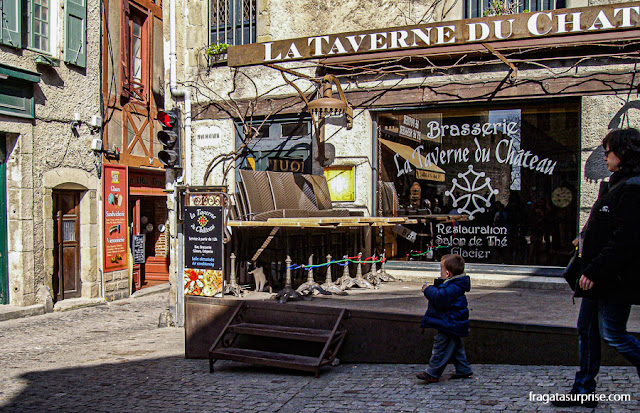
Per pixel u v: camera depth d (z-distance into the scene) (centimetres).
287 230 704
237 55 873
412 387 505
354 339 609
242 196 765
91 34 1295
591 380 410
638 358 378
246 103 1016
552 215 844
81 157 1254
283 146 996
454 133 902
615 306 379
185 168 1060
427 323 507
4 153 1102
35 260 1128
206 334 687
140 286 1506
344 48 809
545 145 846
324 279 783
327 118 954
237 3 1039
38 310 1122
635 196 363
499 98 852
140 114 1513
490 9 880
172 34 1064
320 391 524
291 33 990
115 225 1364
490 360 551
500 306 645
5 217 1108
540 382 483
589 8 699
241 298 687
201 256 719
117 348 796
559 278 829
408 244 936
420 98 897
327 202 920
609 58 793
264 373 617
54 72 1179
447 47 785
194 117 1059
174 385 582
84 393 569
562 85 817
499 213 878
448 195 909
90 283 1273
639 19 680
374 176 941
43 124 1149
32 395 569
